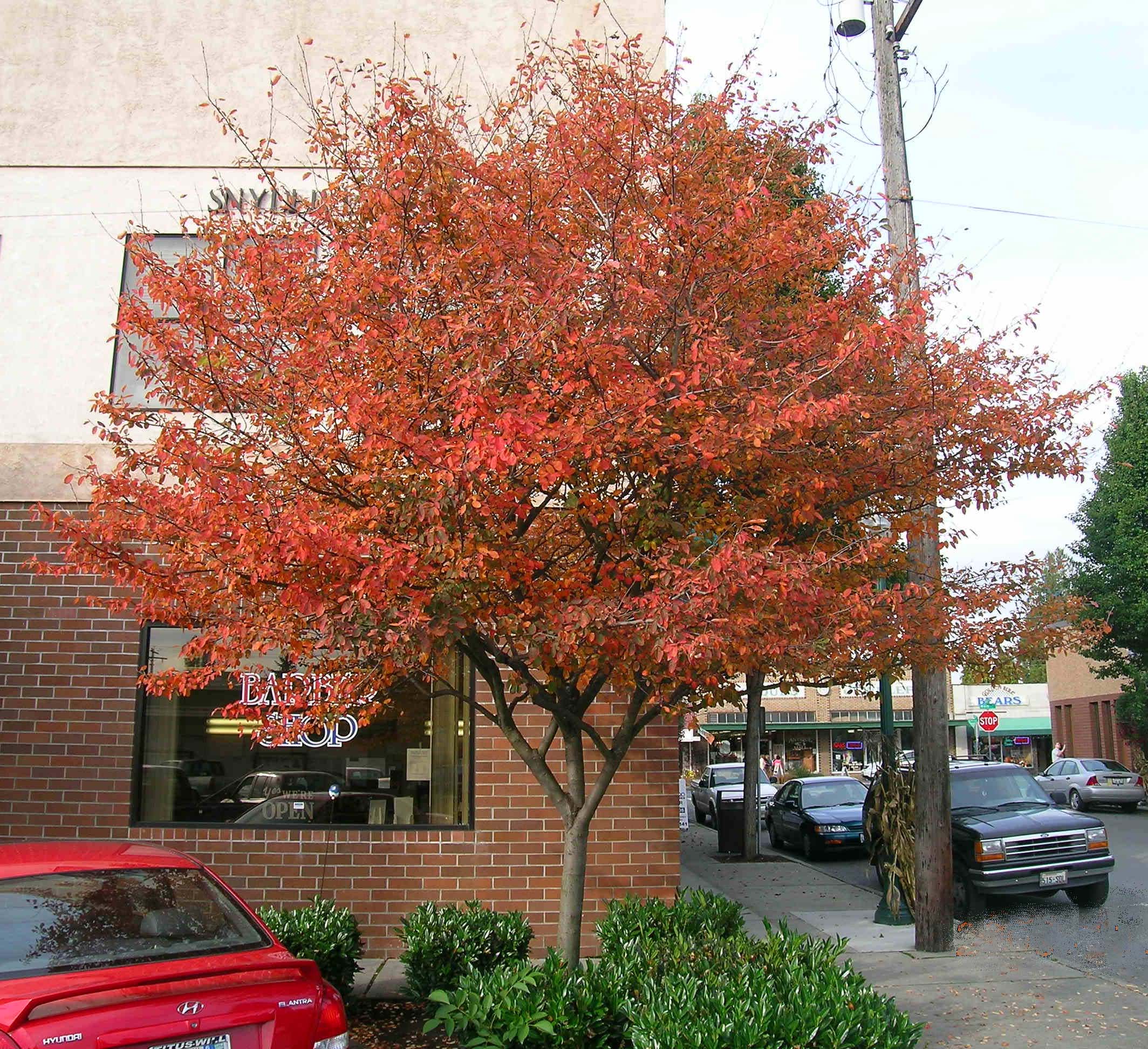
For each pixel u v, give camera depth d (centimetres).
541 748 736
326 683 642
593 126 733
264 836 1009
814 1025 527
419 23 1137
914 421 697
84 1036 397
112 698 1027
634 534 684
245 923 512
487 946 788
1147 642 3119
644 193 751
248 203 1092
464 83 1116
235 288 712
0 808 1012
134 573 637
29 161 1117
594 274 671
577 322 666
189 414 820
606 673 692
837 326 704
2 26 1140
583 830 686
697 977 608
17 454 1061
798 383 666
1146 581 3042
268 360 683
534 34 1131
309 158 1104
